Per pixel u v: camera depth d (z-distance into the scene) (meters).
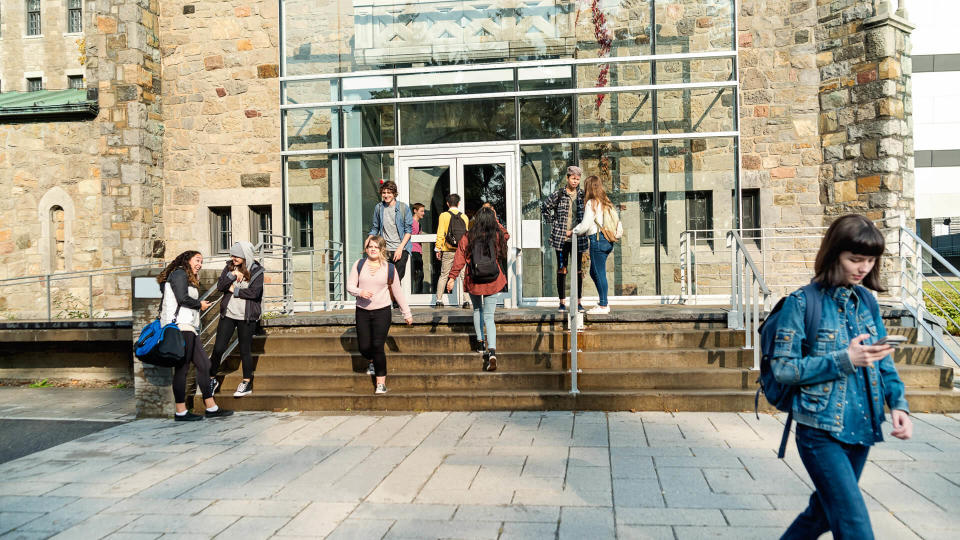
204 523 3.67
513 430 5.70
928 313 7.15
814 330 2.48
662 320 7.69
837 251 2.44
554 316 7.81
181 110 12.46
